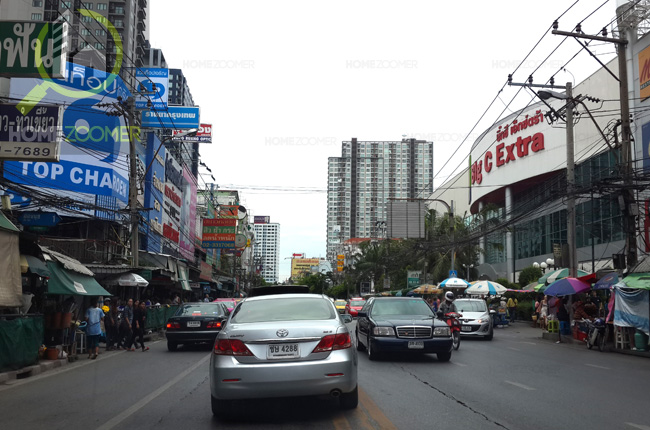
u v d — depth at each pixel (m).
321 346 6.89
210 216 66.25
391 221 38.78
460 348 17.78
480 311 22.39
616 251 35.12
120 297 28.75
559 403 8.13
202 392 9.55
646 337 16.31
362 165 105.88
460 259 49.81
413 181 104.25
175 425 6.99
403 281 69.62
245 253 106.50
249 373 6.69
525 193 50.25
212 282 57.97
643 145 26.53
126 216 28.70
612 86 36.28
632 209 18.39
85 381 11.18
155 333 24.16
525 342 21.17
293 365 6.72
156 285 35.94
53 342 14.94
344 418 7.15
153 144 35.91
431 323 13.53
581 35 17.94
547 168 43.94
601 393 9.04
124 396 9.28
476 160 57.41
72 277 16.31
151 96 42.12
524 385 9.89
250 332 6.93
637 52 27.41
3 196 16.16
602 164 36.59
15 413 7.99
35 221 17.98
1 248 12.16
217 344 7.04
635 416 7.23
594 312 21.22
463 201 74.12
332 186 105.62
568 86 21.38
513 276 53.56
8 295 12.09
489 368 12.42
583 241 39.72
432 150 104.88
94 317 15.76
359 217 124.12
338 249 124.06
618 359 15.23
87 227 27.56
